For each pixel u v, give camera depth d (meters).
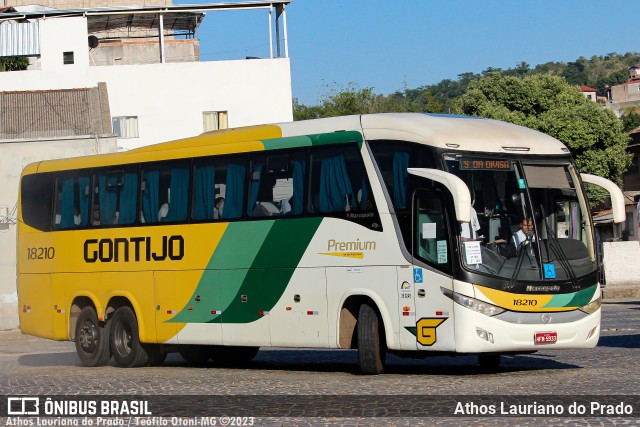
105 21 68.75
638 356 19.16
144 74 60.53
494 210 16.61
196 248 20.33
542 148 17.47
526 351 17.08
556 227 17.14
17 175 40.62
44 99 47.34
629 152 83.00
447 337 16.28
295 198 18.62
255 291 19.16
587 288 16.98
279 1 61.06
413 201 16.78
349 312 17.91
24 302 24.34
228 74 60.78
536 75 79.06
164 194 21.16
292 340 18.55
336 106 110.69
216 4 61.00
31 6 70.56
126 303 22.05
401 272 16.89
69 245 23.12
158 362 22.67
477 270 16.17
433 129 16.91
